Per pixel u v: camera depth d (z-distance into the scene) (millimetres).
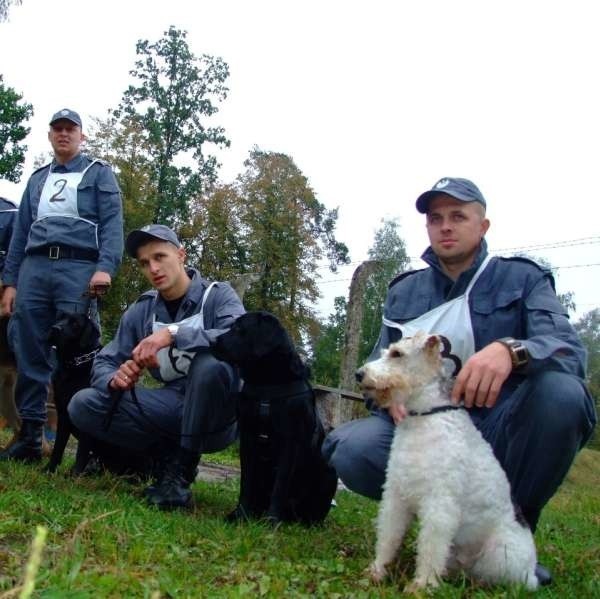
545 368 3354
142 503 4309
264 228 34344
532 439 3387
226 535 3582
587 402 3379
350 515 5352
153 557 2934
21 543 2934
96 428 4828
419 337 3168
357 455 3736
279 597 2631
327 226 37125
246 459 4402
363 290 12039
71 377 5199
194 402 4488
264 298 33531
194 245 35250
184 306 4828
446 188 3623
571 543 4996
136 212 31297
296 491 4586
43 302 5539
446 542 2980
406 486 3070
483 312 3643
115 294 27094
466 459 3043
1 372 6250
